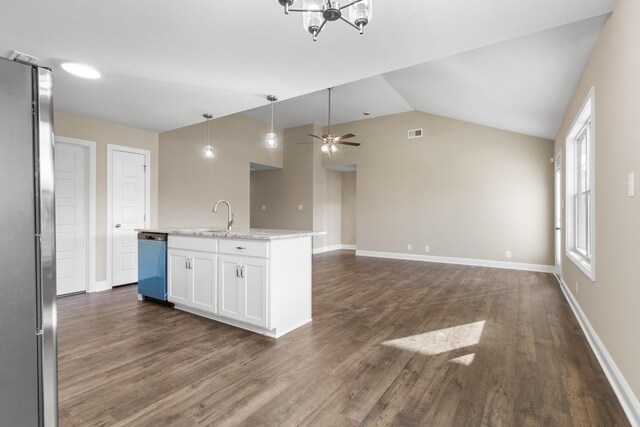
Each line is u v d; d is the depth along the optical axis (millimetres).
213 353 2443
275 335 2762
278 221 8539
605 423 1632
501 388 1958
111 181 4551
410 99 6098
